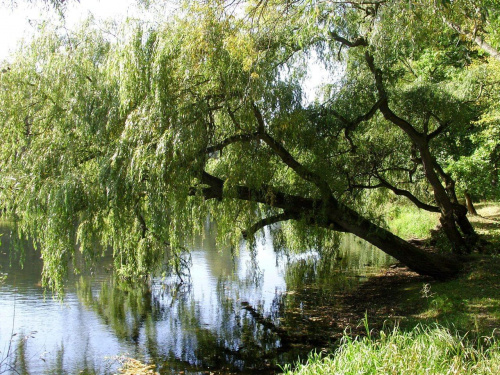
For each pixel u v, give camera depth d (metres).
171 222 9.59
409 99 13.52
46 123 9.57
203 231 11.66
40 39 9.88
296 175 11.91
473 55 14.44
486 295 10.12
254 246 11.31
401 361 5.42
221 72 9.32
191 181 9.73
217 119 10.20
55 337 9.98
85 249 9.39
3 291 13.50
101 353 9.12
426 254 12.88
